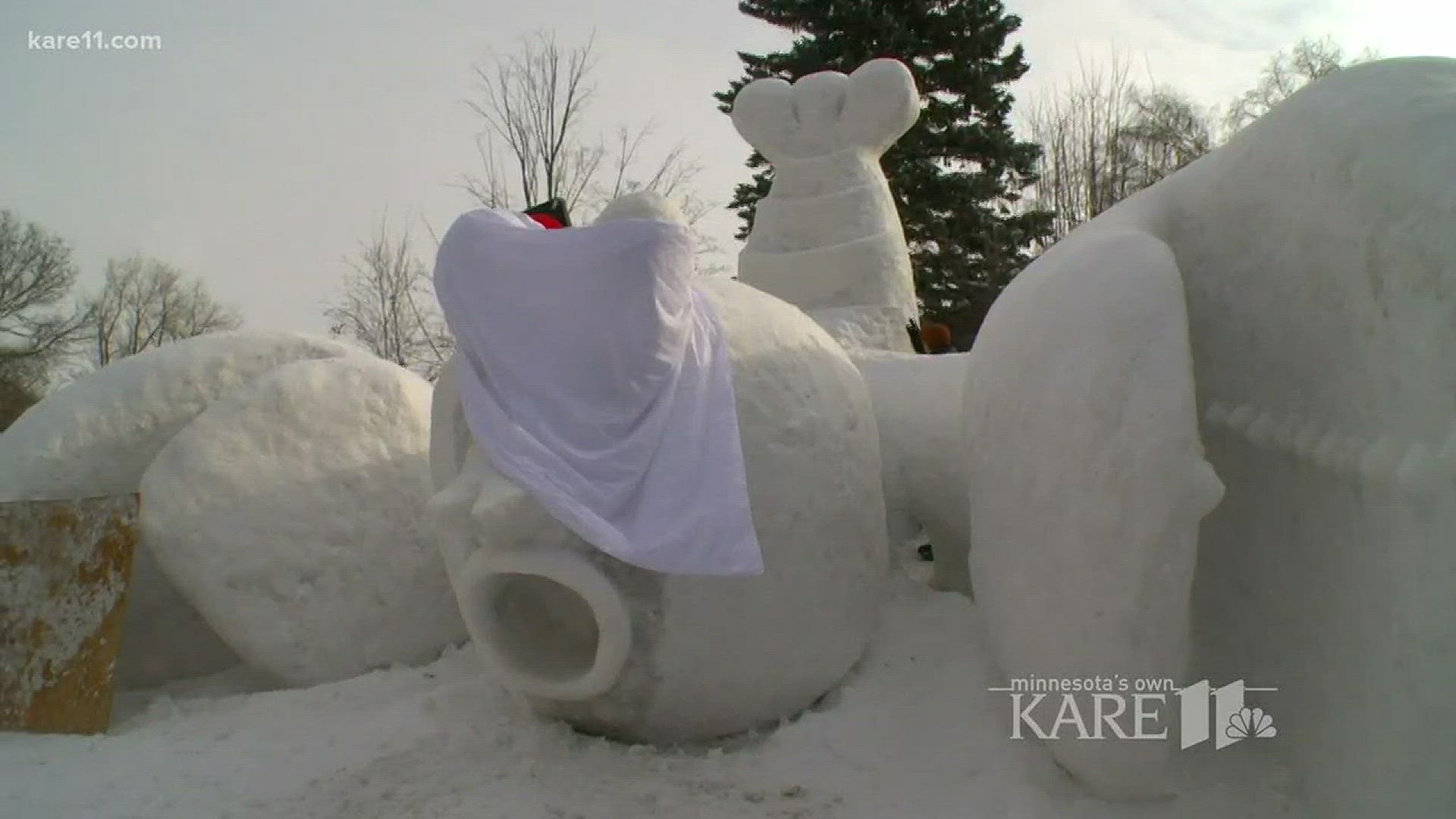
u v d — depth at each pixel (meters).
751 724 3.74
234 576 4.66
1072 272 3.36
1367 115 2.90
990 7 18.23
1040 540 3.26
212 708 4.54
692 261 3.70
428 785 3.46
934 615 4.27
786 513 3.67
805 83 6.29
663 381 3.60
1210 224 3.54
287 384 5.07
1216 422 3.50
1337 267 2.93
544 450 3.49
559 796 3.34
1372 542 2.75
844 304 5.93
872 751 3.58
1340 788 2.90
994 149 18.09
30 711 4.36
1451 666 2.44
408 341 20.86
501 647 3.61
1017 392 3.44
